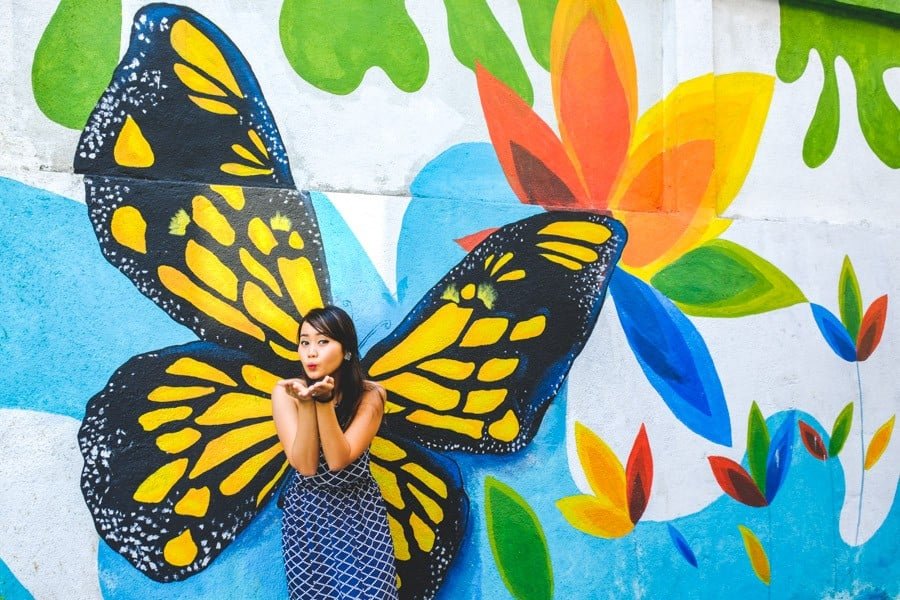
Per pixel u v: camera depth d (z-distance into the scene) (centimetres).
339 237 354
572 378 398
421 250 371
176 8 333
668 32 439
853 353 481
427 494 363
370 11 371
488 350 381
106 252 314
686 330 429
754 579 439
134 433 313
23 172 303
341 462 293
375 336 358
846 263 482
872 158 505
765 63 470
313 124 356
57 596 297
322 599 298
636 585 405
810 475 461
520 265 392
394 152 372
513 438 383
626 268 415
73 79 315
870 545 479
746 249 449
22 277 300
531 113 405
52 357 303
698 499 426
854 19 504
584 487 396
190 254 327
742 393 442
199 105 336
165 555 315
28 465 296
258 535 331
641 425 413
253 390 335
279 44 352
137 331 317
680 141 435
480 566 371
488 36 397
